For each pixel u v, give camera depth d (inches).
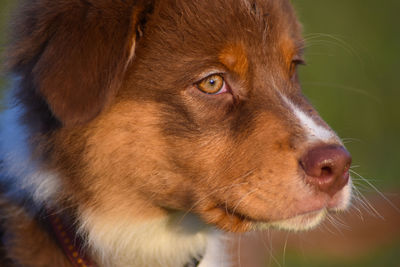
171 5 240.7
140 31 236.5
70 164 238.2
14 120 250.4
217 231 275.9
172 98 233.3
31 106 239.1
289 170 225.6
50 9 233.0
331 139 227.0
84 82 217.9
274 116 232.5
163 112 233.8
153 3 238.8
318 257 442.0
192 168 234.5
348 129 637.9
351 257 438.6
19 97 242.4
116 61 221.9
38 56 225.9
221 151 233.0
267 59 245.1
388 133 634.8
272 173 227.1
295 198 225.8
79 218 242.7
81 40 220.4
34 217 244.7
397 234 451.8
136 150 235.5
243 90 239.1
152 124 234.1
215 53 236.2
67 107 215.8
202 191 235.9
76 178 239.0
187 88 234.1
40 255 242.8
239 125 233.3
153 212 247.0
